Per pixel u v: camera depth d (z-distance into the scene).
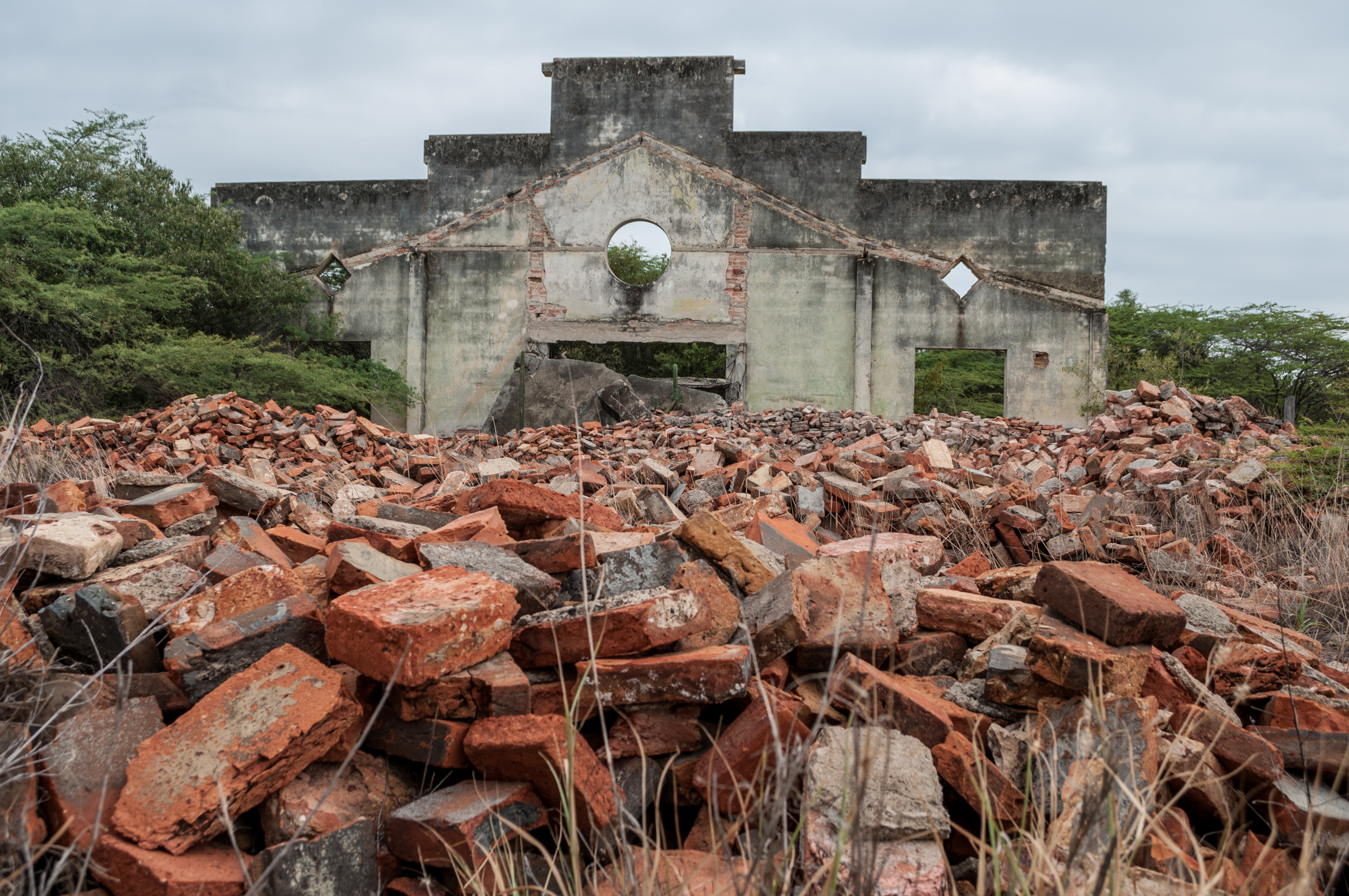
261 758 1.80
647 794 2.04
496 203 17.77
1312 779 2.15
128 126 15.76
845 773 1.66
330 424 10.25
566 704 1.84
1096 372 17.17
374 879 1.84
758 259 17.52
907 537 4.07
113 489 5.02
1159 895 1.75
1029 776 1.85
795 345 17.50
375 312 18.00
